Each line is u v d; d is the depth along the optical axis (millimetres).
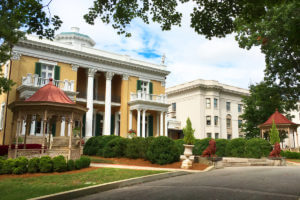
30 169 11219
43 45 25703
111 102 31781
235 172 12430
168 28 10953
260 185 8625
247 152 19359
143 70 33875
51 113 13484
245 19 9250
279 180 9695
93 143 20578
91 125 28422
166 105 33062
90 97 28828
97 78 32438
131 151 16641
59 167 11492
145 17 10852
